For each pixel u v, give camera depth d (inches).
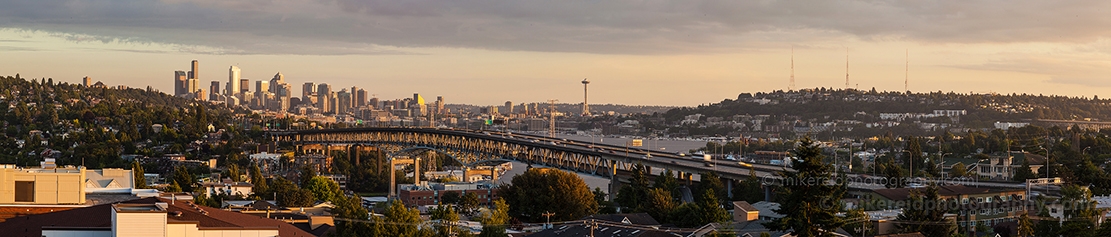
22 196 4424.2
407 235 5556.1
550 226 7303.2
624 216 7352.4
